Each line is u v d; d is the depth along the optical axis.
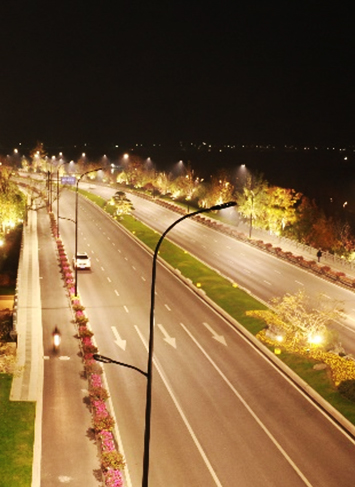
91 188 162.62
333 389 38.22
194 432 33.16
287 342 46.47
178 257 79.25
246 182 123.38
